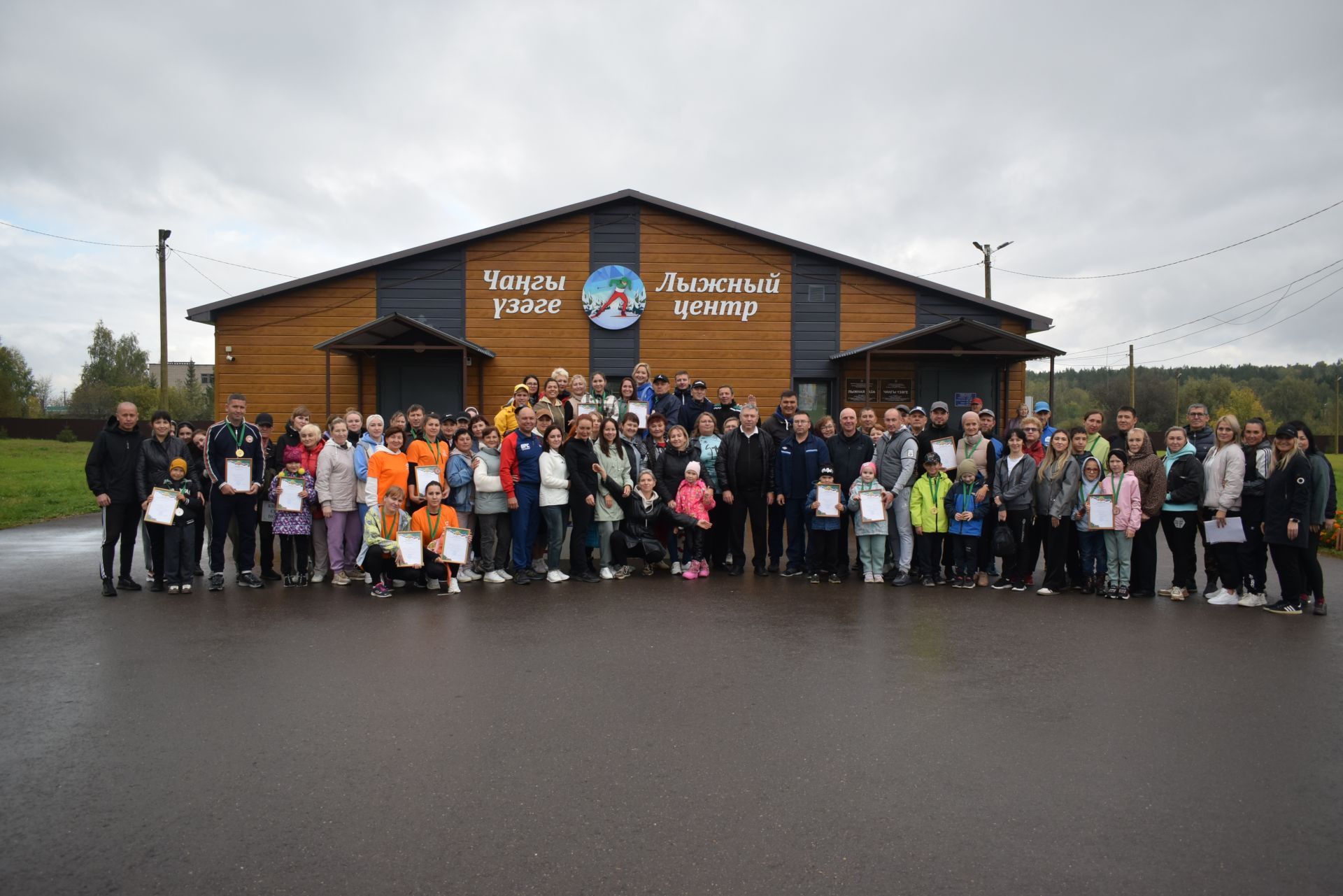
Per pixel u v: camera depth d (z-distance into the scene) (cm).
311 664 661
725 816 414
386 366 1809
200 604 894
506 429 1204
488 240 1820
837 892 349
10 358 7475
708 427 1134
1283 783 455
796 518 1070
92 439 5981
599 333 1831
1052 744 507
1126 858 377
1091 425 1020
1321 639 762
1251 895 350
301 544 1009
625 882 356
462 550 961
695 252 1839
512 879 358
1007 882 357
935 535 1018
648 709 561
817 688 606
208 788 443
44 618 825
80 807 422
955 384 1869
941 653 702
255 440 988
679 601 912
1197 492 941
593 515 1047
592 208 1827
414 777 457
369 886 353
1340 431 7731
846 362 1845
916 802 430
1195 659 689
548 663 666
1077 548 1021
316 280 1784
